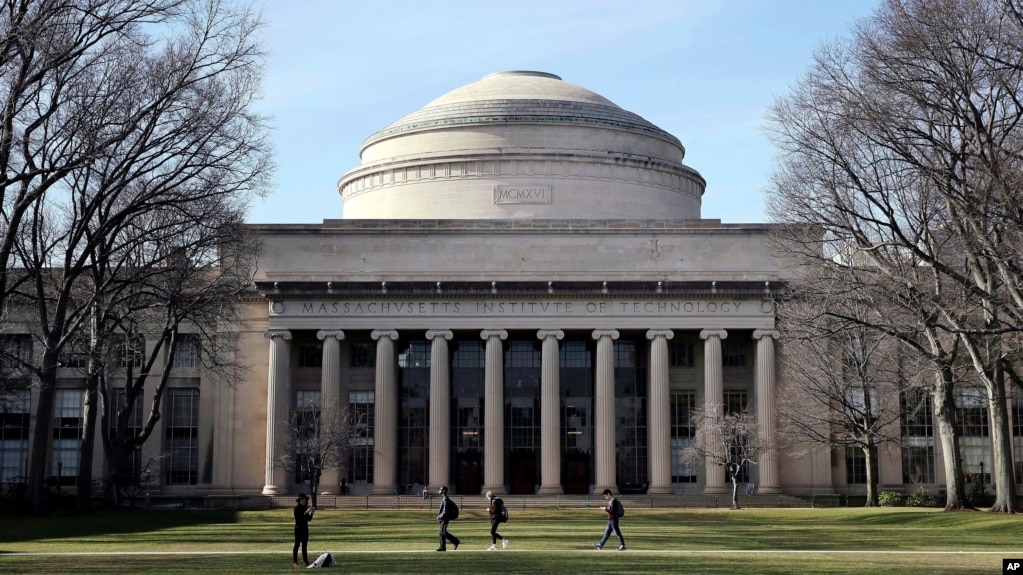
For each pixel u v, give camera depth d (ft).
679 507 326.24
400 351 368.89
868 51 217.36
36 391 369.71
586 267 368.07
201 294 290.15
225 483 364.58
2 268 197.16
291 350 367.45
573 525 257.55
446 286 352.28
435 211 399.24
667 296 355.77
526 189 396.16
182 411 369.71
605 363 353.31
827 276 255.29
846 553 171.63
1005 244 197.47
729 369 369.30
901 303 218.79
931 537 207.72
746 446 327.67
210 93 213.46
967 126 201.16
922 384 277.23
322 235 370.32
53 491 346.33
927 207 233.55
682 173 417.28
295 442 334.65
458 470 364.79
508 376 369.50
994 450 254.06
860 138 224.33
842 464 366.84
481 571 141.90
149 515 276.00
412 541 202.80
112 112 203.82
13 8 180.86
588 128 402.93
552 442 351.05
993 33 188.14
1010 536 208.64
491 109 405.18
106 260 250.37
